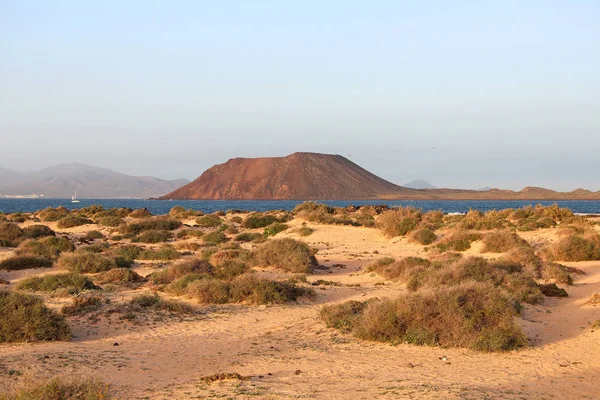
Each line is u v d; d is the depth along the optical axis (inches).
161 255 1242.0
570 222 1754.4
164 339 595.8
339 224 1830.7
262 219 2012.8
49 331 569.3
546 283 890.1
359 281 987.9
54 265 1101.7
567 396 398.6
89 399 346.3
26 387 352.2
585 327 622.2
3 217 2335.1
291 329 643.5
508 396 387.5
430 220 1843.0
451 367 481.4
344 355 529.7
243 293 792.9
